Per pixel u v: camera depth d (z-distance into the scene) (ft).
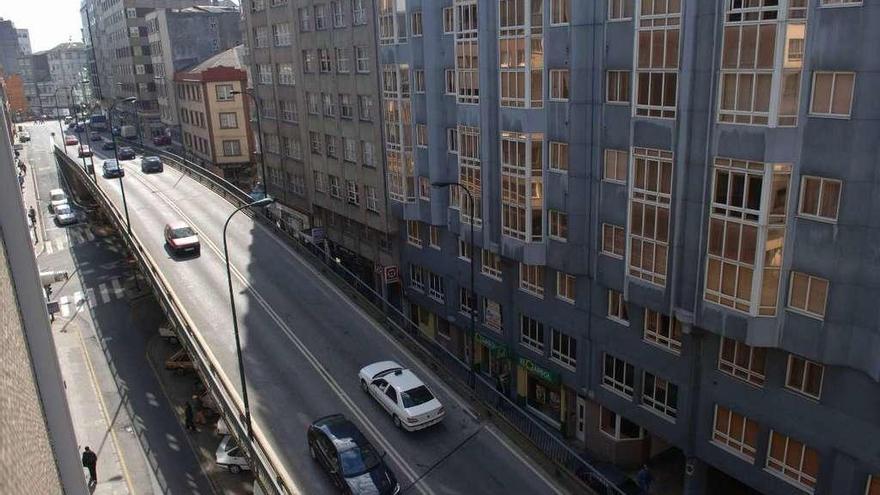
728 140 67.56
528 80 91.86
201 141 269.85
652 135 77.05
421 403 88.63
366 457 76.59
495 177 104.17
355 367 104.68
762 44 62.95
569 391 105.29
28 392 26.55
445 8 111.14
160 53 319.06
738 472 78.69
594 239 91.45
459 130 109.09
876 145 58.85
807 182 64.28
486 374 125.59
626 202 84.99
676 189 75.15
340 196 158.81
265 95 194.29
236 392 96.68
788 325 67.87
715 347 78.59
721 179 69.51
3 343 21.31
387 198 139.54
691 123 71.67
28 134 429.38
